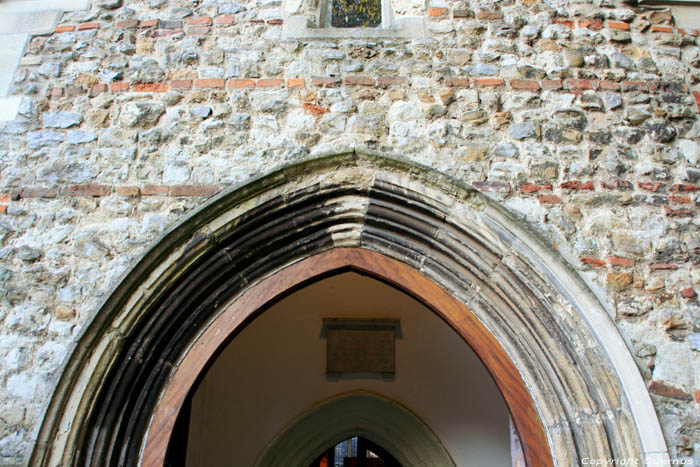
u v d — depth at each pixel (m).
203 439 4.30
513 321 2.59
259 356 4.52
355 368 4.46
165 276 2.55
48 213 2.70
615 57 3.10
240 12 3.20
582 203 2.73
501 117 2.91
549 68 3.05
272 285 2.69
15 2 3.25
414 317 4.57
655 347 2.45
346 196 2.79
